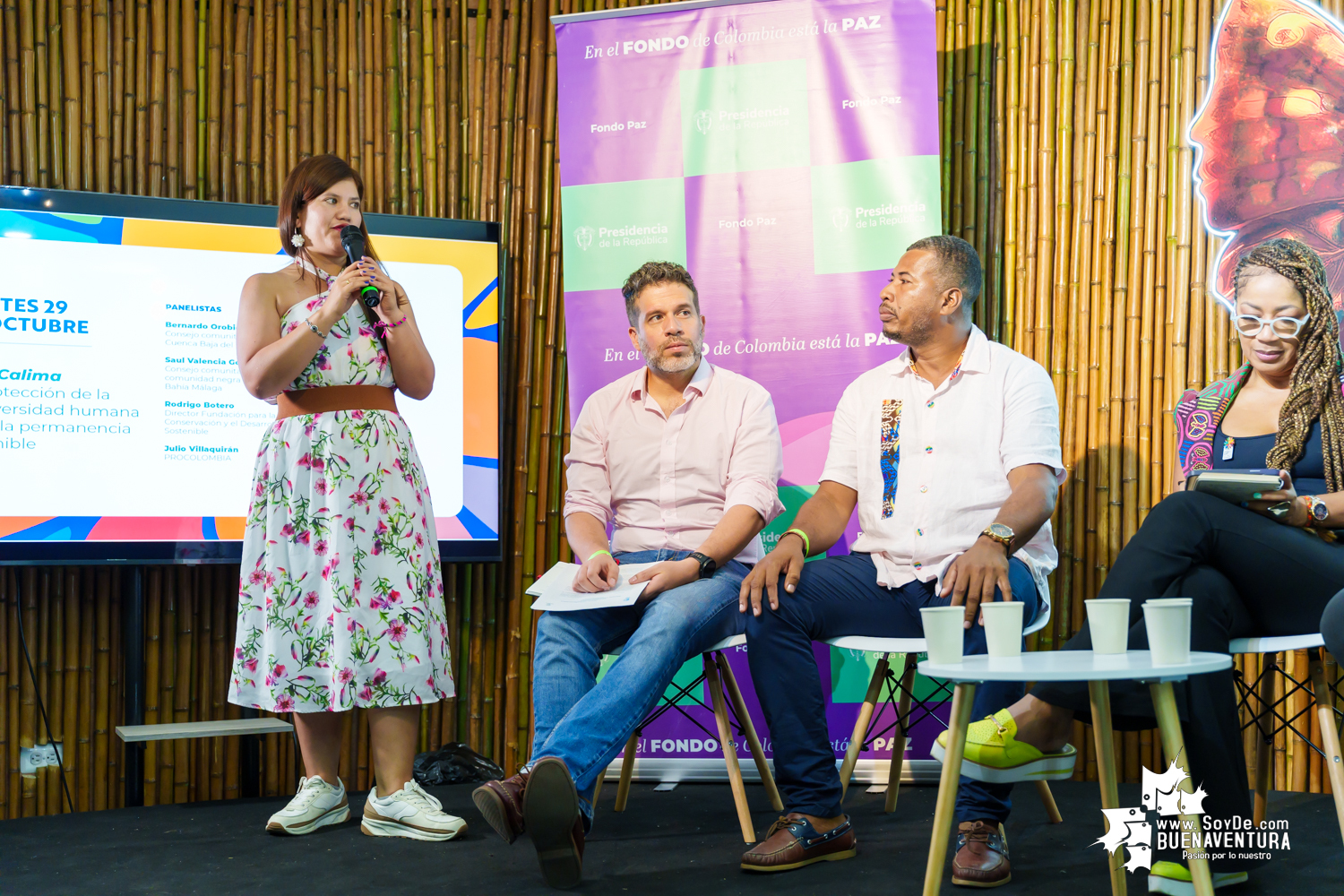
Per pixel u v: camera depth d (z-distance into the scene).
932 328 2.18
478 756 2.93
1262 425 2.16
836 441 2.32
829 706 2.79
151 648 2.96
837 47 2.87
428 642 2.26
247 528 2.30
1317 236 2.79
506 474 3.22
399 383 2.39
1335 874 1.80
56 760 2.89
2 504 2.67
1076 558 2.94
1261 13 2.87
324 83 3.22
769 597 1.95
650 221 2.94
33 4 2.98
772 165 2.89
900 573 2.09
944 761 1.46
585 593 2.07
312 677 2.21
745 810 2.08
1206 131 2.91
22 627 2.87
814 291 2.85
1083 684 1.58
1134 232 2.96
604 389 2.51
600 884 1.84
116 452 2.77
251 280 2.31
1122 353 2.96
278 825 2.25
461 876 1.91
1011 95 3.07
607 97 2.98
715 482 2.36
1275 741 2.70
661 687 1.88
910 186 2.82
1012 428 2.11
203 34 3.13
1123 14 3.00
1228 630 1.68
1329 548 1.73
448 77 3.27
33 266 2.72
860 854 1.99
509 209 3.26
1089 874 1.82
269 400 2.27
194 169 3.09
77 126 3.00
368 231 2.99
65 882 1.94
